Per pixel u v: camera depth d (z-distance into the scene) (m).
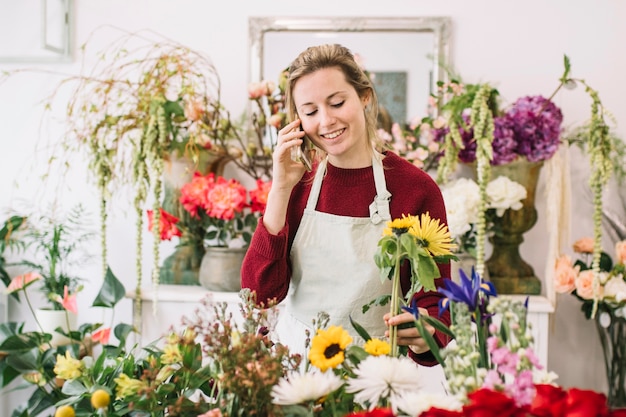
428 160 2.81
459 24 2.90
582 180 2.87
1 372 2.20
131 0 3.00
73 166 3.05
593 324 2.91
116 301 2.38
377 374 1.02
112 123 2.63
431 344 1.09
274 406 1.07
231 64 2.99
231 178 3.01
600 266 2.72
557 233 2.64
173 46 3.00
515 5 2.88
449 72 2.77
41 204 3.08
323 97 1.54
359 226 1.72
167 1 3.00
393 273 1.31
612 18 2.85
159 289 2.74
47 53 3.06
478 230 2.50
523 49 2.89
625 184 2.84
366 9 2.94
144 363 1.45
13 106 3.07
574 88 2.77
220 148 2.78
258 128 2.90
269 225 1.65
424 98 2.92
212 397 1.23
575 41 2.87
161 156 2.57
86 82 2.85
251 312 1.19
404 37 2.91
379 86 2.93
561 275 2.58
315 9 2.95
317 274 1.74
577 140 2.73
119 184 2.96
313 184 1.78
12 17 3.07
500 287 2.68
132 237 3.04
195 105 2.64
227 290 2.67
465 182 2.63
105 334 2.37
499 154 2.56
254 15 2.98
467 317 1.03
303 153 1.69
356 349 1.12
